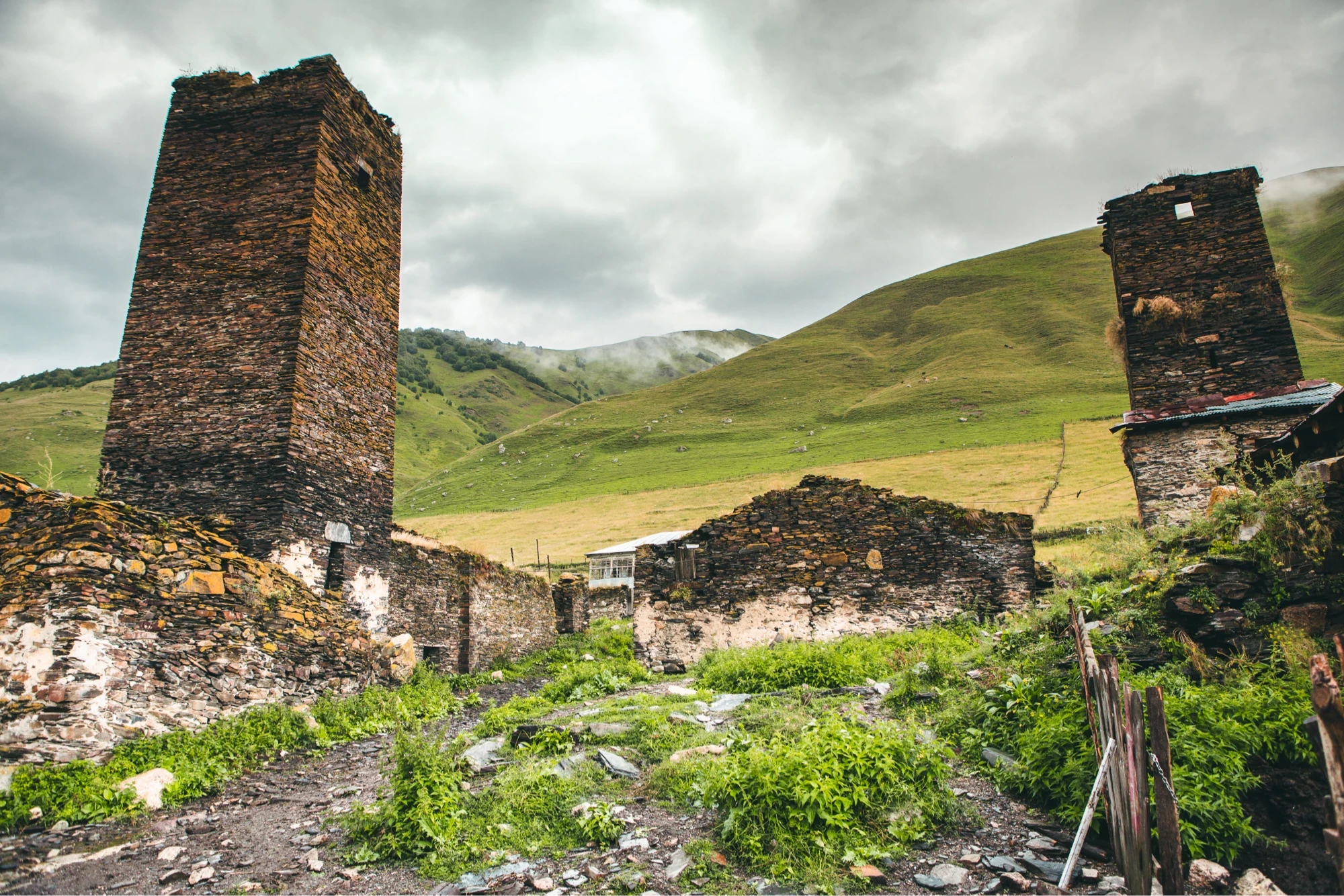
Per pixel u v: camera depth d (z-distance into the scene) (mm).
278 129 16891
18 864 6465
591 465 109062
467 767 8539
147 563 10297
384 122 19875
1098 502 48469
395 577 18141
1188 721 6934
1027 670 9469
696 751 8703
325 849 6879
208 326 15758
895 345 150375
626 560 49000
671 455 107375
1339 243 124438
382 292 19031
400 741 7914
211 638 10852
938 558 16656
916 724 8789
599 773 8312
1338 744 4086
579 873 6176
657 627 17734
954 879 5887
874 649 14086
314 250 16156
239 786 9047
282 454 14656
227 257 16156
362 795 8547
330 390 16312
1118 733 5816
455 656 20469
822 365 143750
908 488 63562
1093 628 9414
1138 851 5215
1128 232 21875
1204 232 21125
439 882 6145
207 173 16844
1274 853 5820
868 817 6766
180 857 6746
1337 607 8031
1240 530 9281
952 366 120562
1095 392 94688
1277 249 137625
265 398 15062
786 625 17016
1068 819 6594
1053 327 128125
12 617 8930
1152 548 11023
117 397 15586
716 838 6676
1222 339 20219
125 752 9094
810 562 17281
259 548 14188
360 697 13312
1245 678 7496
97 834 7277
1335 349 81000
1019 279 161375
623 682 15117
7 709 8445
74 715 8805
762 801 6809
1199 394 20016
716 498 77688
